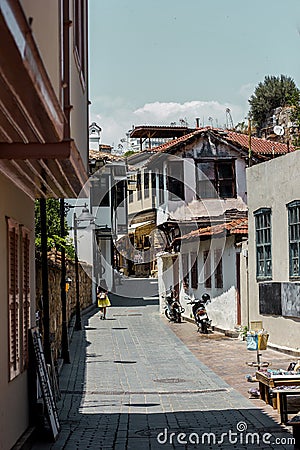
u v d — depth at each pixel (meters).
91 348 25.05
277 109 68.44
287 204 21.73
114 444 11.13
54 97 6.30
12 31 4.39
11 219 10.02
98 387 17.03
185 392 16.06
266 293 23.25
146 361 21.56
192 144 35.84
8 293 9.74
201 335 28.16
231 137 39.16
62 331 21.70
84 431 12.17
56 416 12.20
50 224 25.92
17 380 10.48
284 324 21.98
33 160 8.50
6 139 7.57
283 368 18.39
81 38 11.06
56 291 21.31
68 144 7.86
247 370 18.92
